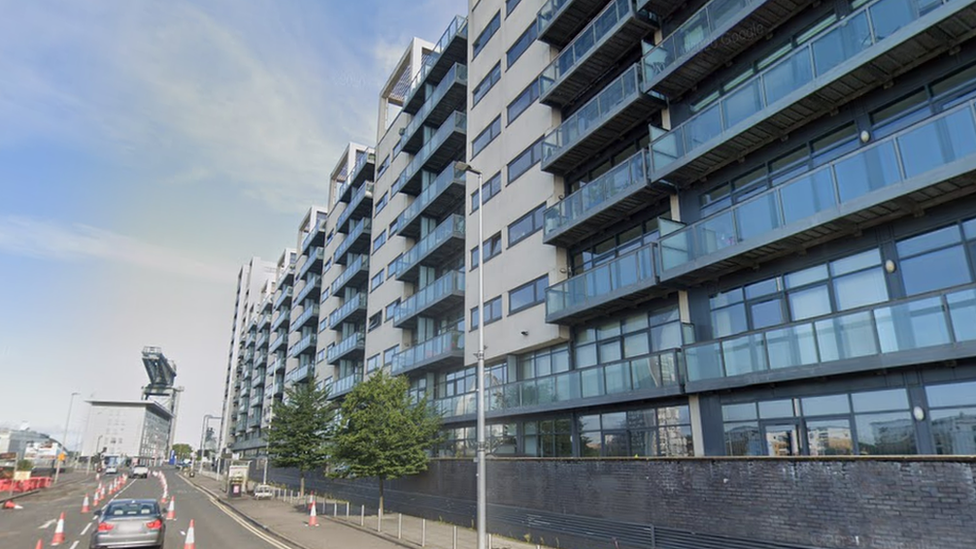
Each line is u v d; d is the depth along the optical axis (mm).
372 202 44250
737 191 14719
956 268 10336
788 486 10711
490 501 19312
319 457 34625
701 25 15164
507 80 25000
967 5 9656
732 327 14289
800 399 12141
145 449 158750
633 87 17094
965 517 8438
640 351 16984
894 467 9312
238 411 94375
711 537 11906
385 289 37844
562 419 19031
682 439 14742
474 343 24766
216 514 27328
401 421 22625
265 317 81125
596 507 14969
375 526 21000
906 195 10281
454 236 28422
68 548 16578
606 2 19922
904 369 10484
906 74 11477
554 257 20438
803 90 12102
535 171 22219
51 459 76938
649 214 17438
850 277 11977
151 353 161625
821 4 13359
